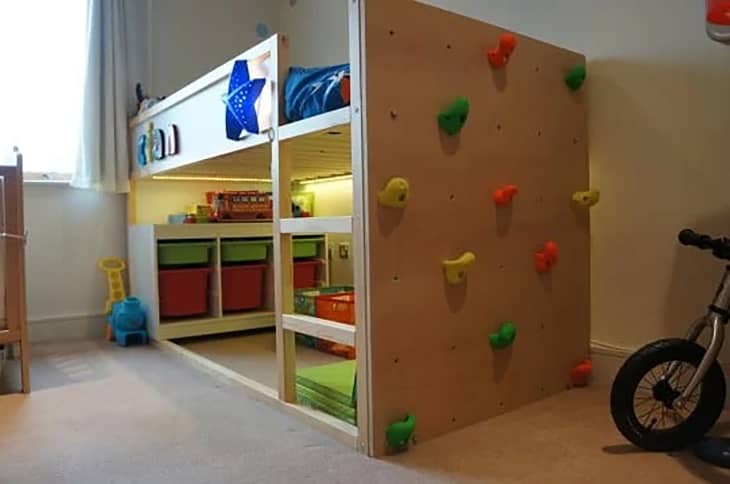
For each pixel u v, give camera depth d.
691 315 1.97
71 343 3.15
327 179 3.55
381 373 1.56
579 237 2.16
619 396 1.56
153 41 3.51
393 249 1.59
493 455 1.54
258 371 2.48
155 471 1.46
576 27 2.22
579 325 2.17
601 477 1.39
